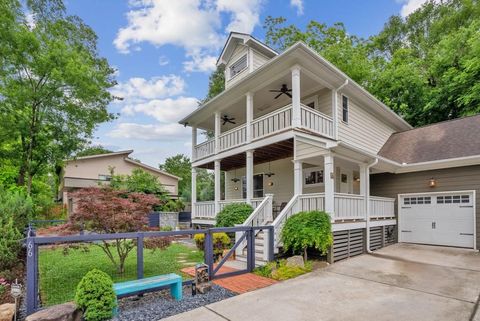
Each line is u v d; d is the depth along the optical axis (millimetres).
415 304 4426
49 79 12320
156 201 6941
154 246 6230
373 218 9508
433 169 10047
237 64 13391
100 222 6016
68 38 13375
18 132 12164
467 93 15734
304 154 8484
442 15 22531
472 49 15352
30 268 3859
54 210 16984
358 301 4562
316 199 8039
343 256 7918
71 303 3789
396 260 7652
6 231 5887
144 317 3982
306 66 9266
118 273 6430
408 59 21562
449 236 9625
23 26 11664
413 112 19047
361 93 11391
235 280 5820
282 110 9320
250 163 10414
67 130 13492
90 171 19594
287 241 7227
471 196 9219
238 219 9133
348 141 11195
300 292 5023
